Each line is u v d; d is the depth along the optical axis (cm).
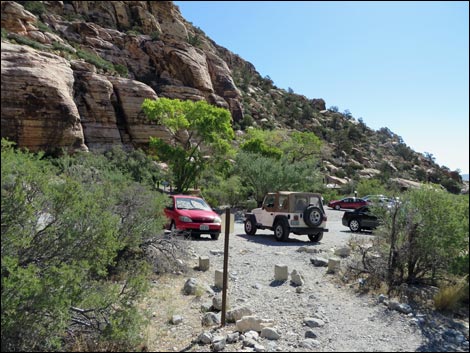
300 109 11244
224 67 7962
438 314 652
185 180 3388
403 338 543
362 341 528
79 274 486
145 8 7888
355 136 10769
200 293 733
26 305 439
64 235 522
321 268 963
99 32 6431
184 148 3662
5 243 459
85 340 503
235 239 1456
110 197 760
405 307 652
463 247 765
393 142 12581
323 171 6800
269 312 646
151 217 912
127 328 495
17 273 429
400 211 844
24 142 3303
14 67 3350
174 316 596
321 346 509
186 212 1373
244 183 3122
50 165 550
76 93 4131
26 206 464
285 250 1209
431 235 777
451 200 794
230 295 738
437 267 801
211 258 1070
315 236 1467
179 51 6612
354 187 5472
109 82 4375
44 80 3416
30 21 4947
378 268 826
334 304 684
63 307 455
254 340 521
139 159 3272
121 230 802
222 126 3462
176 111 3694
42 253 516
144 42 6769
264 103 10175
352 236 1554
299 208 1414
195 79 6581
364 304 685
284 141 5044
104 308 516
